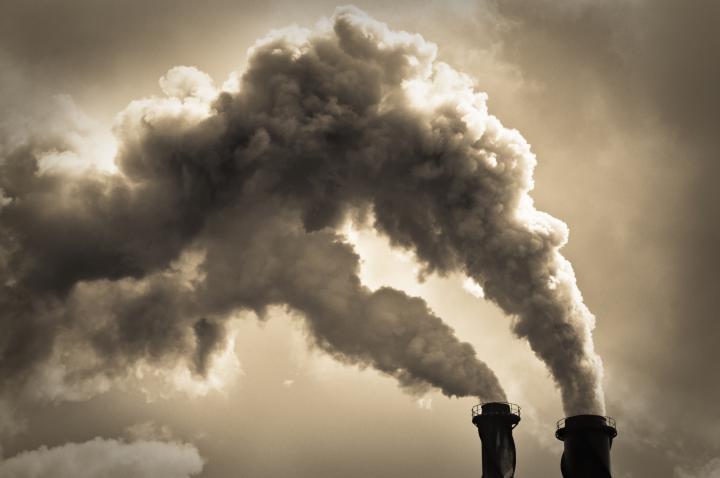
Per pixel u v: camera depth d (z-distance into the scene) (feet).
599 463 392.88
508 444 414.00
